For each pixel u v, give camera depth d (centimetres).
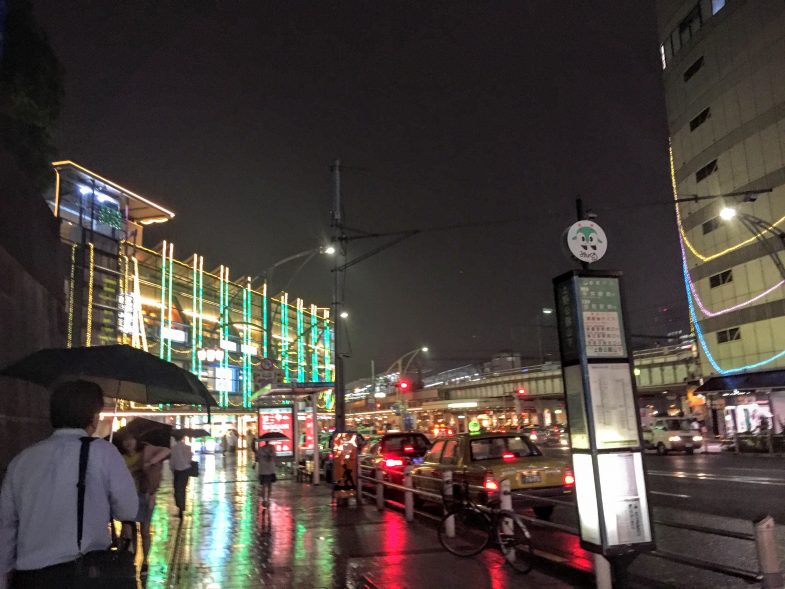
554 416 8825
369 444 2341
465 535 1034
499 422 8325
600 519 614
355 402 10350
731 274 4081
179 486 1359
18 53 1192
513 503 1124
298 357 9531
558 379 7519
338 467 1662
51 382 565
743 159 3969
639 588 792
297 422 2575
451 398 9700
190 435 1391
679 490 1688
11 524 345
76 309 5097
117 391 714
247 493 1944
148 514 780
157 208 6588
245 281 8544
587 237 684
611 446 629
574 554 966
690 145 4500
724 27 4153
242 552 1027
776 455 2955
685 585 799
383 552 988
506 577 820
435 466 1388
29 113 1223
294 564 927
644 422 3931
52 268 1002
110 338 5500
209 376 7488
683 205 4594
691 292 4503
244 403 8019
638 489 628
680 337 5750
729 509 1348
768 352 3778
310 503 1661
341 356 2452
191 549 1060
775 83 3731
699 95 4400
